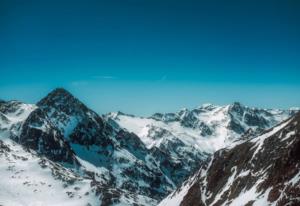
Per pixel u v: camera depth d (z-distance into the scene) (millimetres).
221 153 169875
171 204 178125
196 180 172250
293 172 107625
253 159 139625
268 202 105375
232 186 137875
